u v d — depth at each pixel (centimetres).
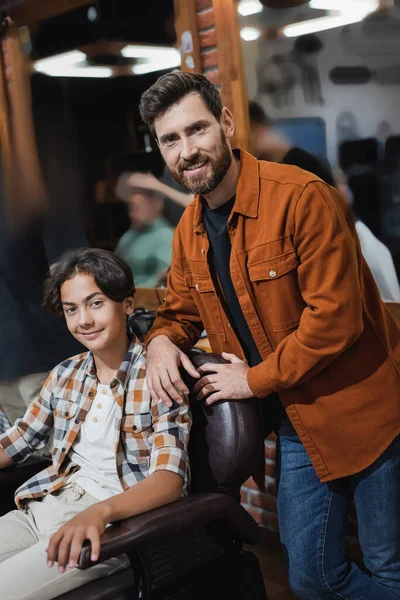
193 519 167
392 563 196
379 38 229
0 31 379
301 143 261
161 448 180
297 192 176
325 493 195
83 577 177
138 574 169
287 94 262
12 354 326
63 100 358
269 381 180
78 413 200
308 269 175
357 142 242
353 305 174
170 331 207
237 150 190
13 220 346
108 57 339
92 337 191
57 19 354
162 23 308
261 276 182
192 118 175
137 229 347
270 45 264
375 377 185
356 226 249
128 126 340
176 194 332
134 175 344
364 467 187
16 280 340
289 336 181
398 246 238
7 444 207
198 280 198
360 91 238
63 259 195
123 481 190
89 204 353
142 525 160
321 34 245
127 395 193
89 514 158
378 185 240
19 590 171
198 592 178
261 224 181
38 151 362
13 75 376
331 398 185
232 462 183
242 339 200
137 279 350
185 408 186
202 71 297
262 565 275
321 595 197
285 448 199
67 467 201
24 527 197
